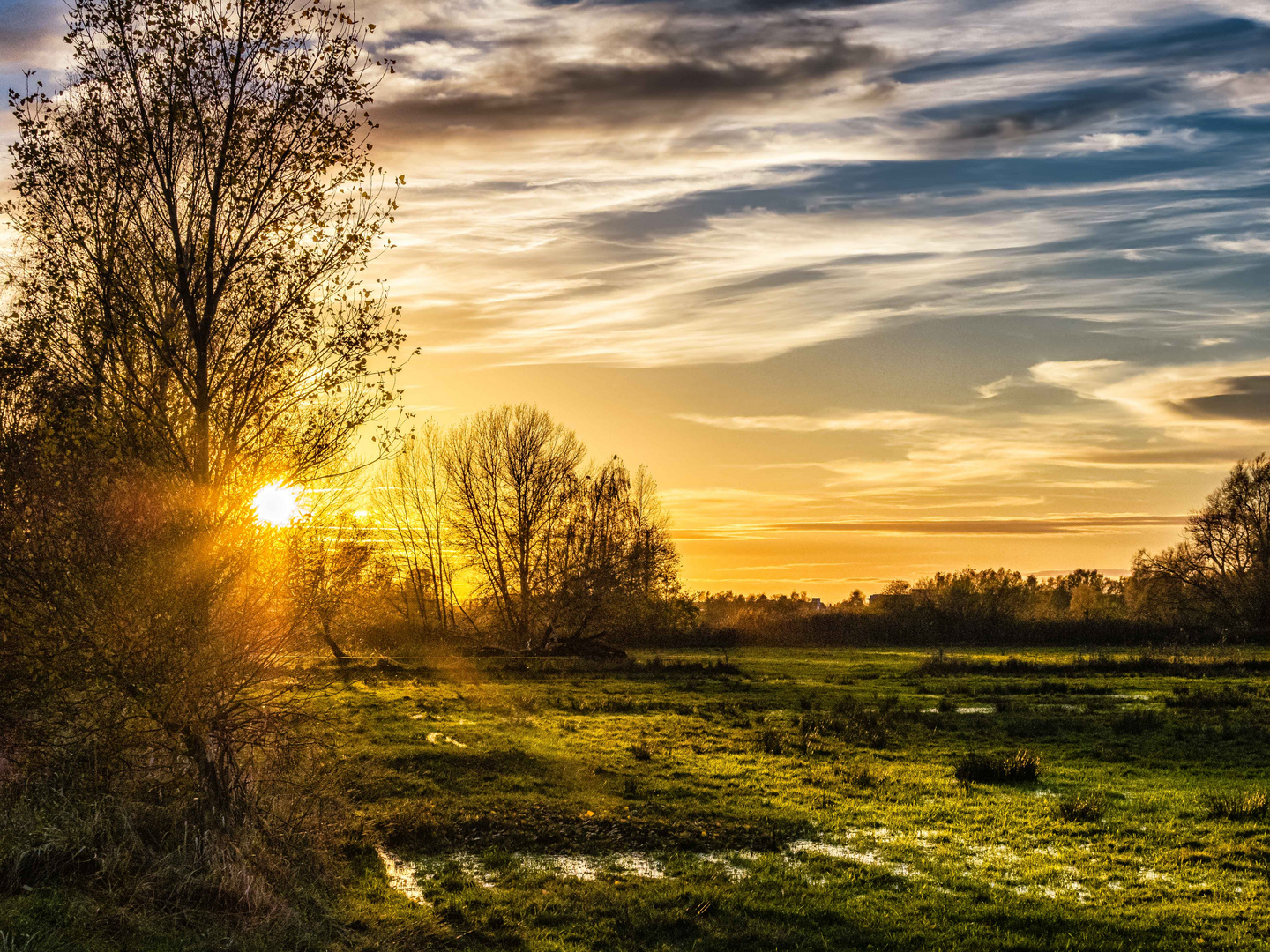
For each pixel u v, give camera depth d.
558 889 13.42
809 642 86.38
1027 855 15.28
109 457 13.13
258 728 13.49
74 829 11.52
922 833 16.66
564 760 23.05
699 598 83.56
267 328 14.66
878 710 34.59
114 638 12.30
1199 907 12.62
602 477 73.62
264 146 14.70
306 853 13.18
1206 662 53.00
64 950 9.23
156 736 12.95
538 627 69.44
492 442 72.31
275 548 13.53
